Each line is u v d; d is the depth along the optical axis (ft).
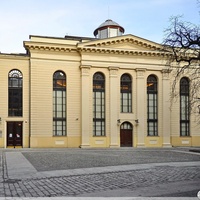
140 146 134.72
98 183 41.37
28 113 125.90
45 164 64.03
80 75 132.16
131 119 135.85
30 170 53.98
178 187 38.55
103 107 134.21
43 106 126.93
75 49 131.23
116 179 44.88
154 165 62.90
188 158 81.66
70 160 73.05
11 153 94.89
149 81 140.56
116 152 103.76
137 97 136.87
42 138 125.80
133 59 137.59
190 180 44.29
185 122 142.92
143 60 138.62
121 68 136.26
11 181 42.65
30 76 126.31
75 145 129.49
